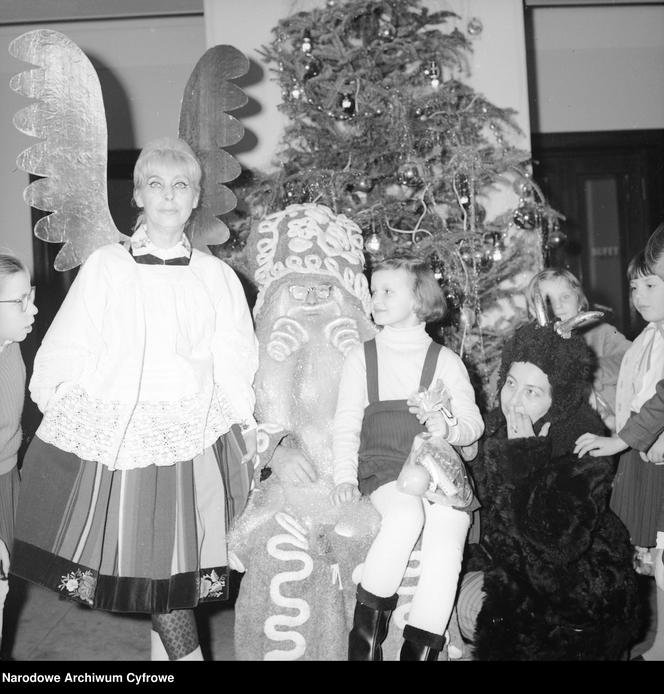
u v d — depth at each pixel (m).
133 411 2.05
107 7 5.56
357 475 2.17
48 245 5.89
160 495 2.07
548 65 6.15
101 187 2.48
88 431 2.05
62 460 2.10
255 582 2.17
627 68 6.18
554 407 2.19
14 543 2.11
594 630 2.02
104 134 2.47
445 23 4.30
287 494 2.20
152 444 2.06
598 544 2.08
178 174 2.13
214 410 2.19
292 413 2.26
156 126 5.92
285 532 2.18
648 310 2.47
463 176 3.60
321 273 2.36
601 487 2.08
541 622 2.04
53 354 2.02
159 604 2.04
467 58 4.38
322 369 2.29
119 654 2.73
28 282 2.34
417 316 2.26
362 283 2.43
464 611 2.27
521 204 3.61
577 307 3.10
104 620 3.08
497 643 2.05
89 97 2.46
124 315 2.07
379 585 2.02
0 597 2.27
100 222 2.48
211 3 4.27
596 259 6.44
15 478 2.36
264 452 2.21
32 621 3.08
